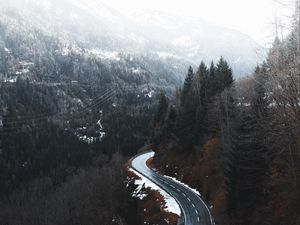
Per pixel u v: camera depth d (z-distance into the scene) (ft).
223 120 214.90
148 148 416.67
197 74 326.03
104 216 223.92
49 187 422.41
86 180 310.24
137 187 238.68
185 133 256.73
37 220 287.28
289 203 111.24
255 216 130.11
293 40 77.05
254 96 142.92
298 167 104.42
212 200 182.80
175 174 254.47
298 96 79.56
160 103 356.59
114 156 401.08
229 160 141.59
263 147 129.90
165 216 183.21
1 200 411.75
